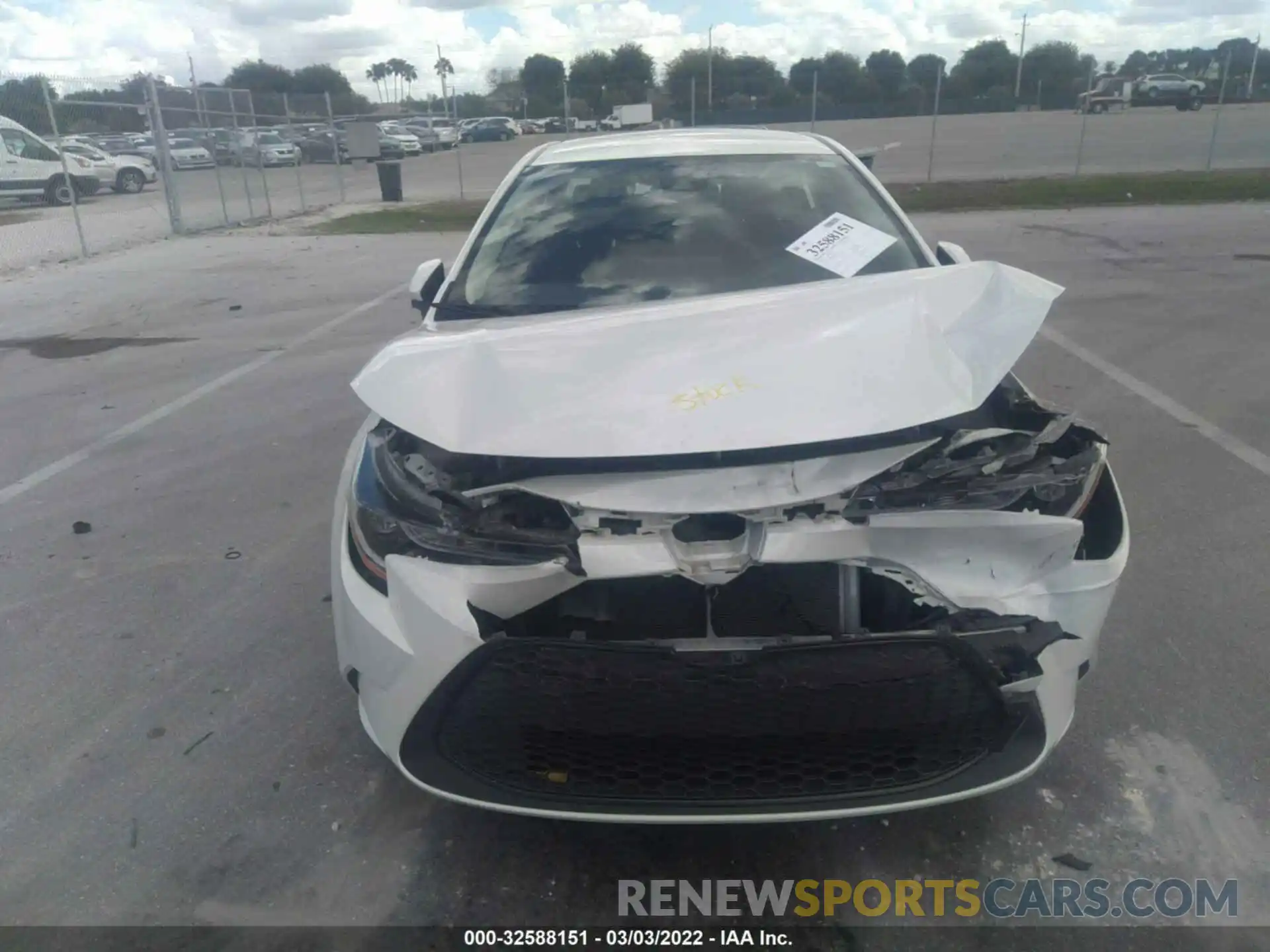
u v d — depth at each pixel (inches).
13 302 434.3
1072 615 92.4
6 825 111.5
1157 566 158.6
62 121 702.5
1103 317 324.8
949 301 111.1
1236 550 162.6
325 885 101.7
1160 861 101.1
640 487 87.7
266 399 270.8
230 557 176.4
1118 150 1042.1
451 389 101.1
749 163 161.8
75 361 322.0
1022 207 648.4
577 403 95.7
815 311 110.1
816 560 86.1
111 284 479.2
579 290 137.3
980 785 91.4
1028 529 89.0
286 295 432.8
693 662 86.0
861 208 150.6
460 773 94.0
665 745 89.9
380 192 1002.1
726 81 1269.7
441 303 139.1
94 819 112.0
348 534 104.1
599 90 1428.4
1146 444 210.4
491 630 90.2
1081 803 108.8
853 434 88.7
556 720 89.2
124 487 211.3
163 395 278.4
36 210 879.7
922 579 88.5
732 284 136.2
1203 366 266.2
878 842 105.1
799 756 90.3
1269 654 133.7
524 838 107.3
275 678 138.5
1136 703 124.7
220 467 220.7
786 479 87.4
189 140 1032.8
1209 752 115.6
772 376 96.9
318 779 117.5
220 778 118.2
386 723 95.4
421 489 95.7
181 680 138.7
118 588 165.9
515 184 162.4
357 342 335.0
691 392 95.4
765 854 104.3
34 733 128.0
